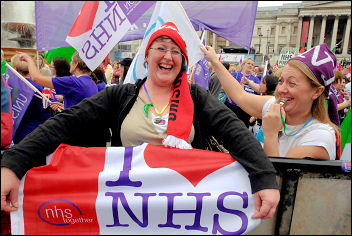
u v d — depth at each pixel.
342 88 4.88
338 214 1.25
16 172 1.17
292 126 1.53
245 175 1.30
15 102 2.36
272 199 1.12
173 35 1.39
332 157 1.38
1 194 1.14
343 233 1.27
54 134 1.31
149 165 1.34
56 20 1.60
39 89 2.71
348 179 1.23
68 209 1.27
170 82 1.45
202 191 1.30
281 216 1.25
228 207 1.27
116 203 1.28
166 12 2.11
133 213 1.29
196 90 1.55
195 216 1.29
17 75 2.19
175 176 1.32
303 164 1.21
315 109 1.48
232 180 1.29
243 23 1.77
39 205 1.25
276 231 1.27
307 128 1.47
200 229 1.29
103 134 1.60
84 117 1.40
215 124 1.41
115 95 1.50
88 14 1.74
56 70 2.78
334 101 1.79
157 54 1.40
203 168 1.31
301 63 1.38
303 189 1.25
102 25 1.82
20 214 1.23
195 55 2.15
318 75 1.37
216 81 4.77
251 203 1.26
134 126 1.43
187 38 2.12
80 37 1.74
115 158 1.35
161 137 1.42
